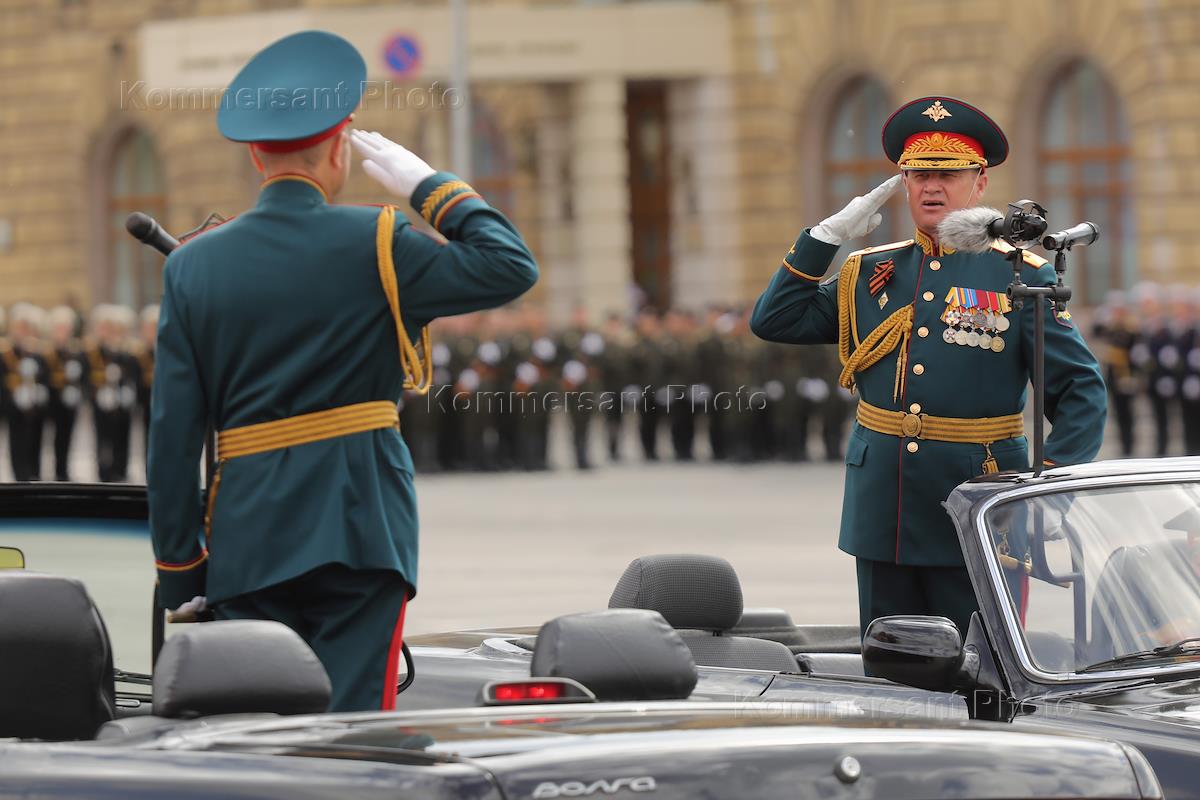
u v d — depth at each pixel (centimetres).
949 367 2358
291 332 1634
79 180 15825
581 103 14050
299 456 1634
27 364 10500
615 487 9625
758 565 6084
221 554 1642
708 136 14300
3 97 15975
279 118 1675
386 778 1113
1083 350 2338
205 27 13475
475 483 10088
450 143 13125
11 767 1227
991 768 1212
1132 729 1794
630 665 1322
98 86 15675
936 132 2389
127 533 2002
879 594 2409
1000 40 13412
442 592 5566
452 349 10706
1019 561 1984
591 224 14125
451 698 2064
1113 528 2020
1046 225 2228
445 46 13088
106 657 1487
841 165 14188
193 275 1659
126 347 10644
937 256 2403
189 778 1166
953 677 1859
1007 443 2367
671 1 14075
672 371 11250
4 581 1471
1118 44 12950
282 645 1309
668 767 1141
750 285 14312
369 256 1650
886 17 13800
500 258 1653
